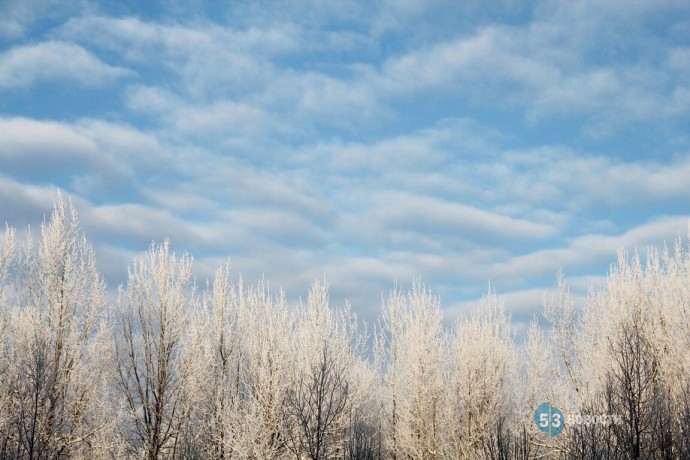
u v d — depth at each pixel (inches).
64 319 863.1
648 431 733.3
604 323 965.8
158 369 840.3
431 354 1111.6
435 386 1107.3
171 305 860.0
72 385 848.9
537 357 1141.7
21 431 769.6
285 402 872.3
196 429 857.5
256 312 965.8
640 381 759.1
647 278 930.1
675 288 896.3
